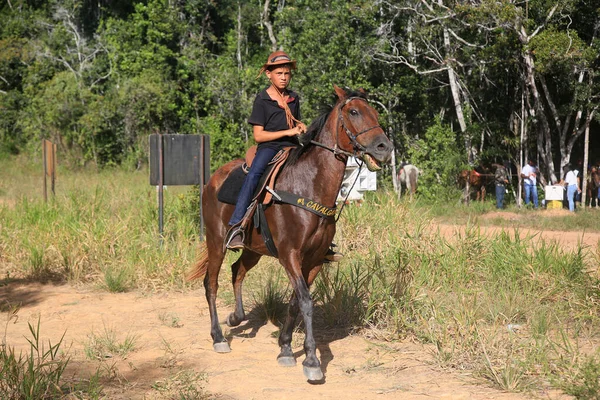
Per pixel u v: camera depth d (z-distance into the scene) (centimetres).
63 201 1394
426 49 2448
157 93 3334
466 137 2269
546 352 575
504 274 840
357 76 2397
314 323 736
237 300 720
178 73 3500
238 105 2809
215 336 656
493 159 2588
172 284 934
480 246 923
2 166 3462
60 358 620
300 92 2377
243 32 3453
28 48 4006
